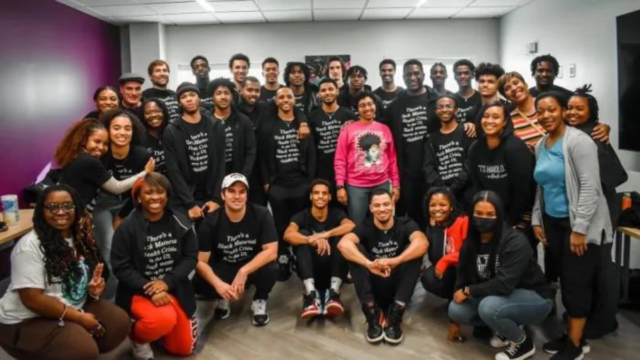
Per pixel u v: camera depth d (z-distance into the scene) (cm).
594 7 451
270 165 343
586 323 242
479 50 750
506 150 251
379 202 271
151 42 721
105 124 267
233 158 329
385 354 239
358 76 392
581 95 239
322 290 305
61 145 250
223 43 752
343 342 252
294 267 352
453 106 309
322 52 753
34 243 192
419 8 656
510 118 260
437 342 250
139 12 634
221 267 280
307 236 297
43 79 508
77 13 599
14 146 449
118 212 279
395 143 344
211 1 586
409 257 260
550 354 234
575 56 494
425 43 750
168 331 230
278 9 642
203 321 279
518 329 226
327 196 303
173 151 296
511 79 283
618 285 241
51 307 194
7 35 441
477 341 251
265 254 271
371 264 260
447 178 312
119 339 217
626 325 262
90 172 245
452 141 311
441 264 264
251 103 362
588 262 217
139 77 336
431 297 311
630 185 372
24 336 194
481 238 235
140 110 317
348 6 633
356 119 352
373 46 751
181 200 296
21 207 457
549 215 229
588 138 212
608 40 425
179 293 238
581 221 208
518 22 662
